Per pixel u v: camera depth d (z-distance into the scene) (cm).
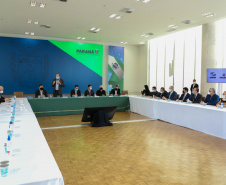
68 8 745
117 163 344
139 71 1546
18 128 295
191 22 924
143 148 420
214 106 562
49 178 151
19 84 1205
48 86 1273
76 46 1334
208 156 377
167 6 717
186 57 1163
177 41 1221
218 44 943
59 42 1289
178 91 1226
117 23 944
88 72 1373
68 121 678
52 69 1280
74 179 286
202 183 276
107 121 624
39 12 792
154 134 527
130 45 1524
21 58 1204
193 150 408
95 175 299
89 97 814
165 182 278
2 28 1051
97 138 491
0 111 443
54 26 1005
